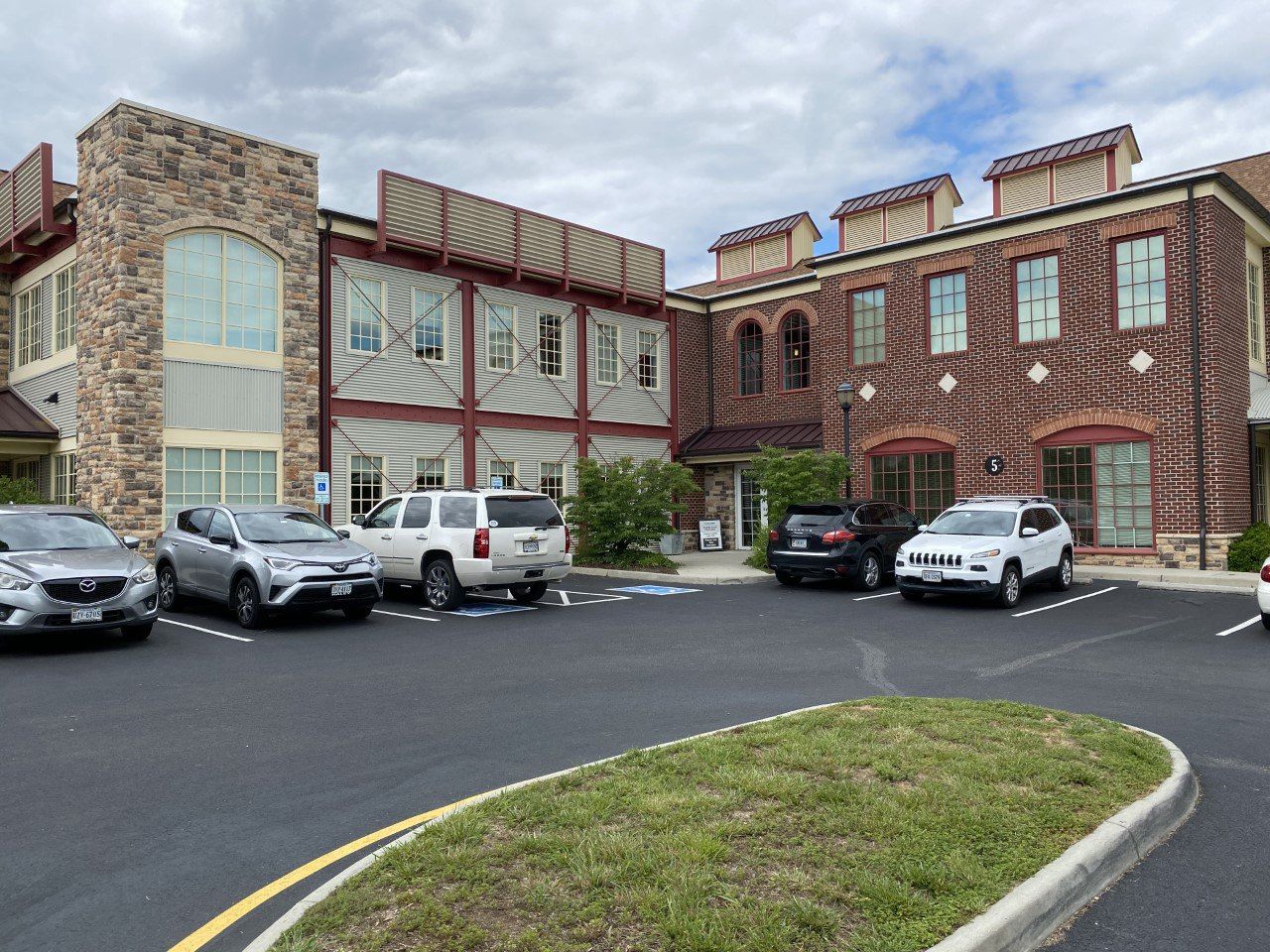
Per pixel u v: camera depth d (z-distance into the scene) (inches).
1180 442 722.2
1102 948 145.8
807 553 653.9
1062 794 194.5
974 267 846.5
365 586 492.7
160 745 262.5
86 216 681.0
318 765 242.8
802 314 1038.4
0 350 823.1
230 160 693.9
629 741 261.0
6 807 211.6
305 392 732.7
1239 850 182.5
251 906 159.5
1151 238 746.2
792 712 273.9
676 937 134.0
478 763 242.1
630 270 1009.5
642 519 822.5
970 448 844.0
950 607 561.0
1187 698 313.0
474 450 864.3
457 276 856.9
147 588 431.2
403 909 144.8
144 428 644.7
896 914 142.7
